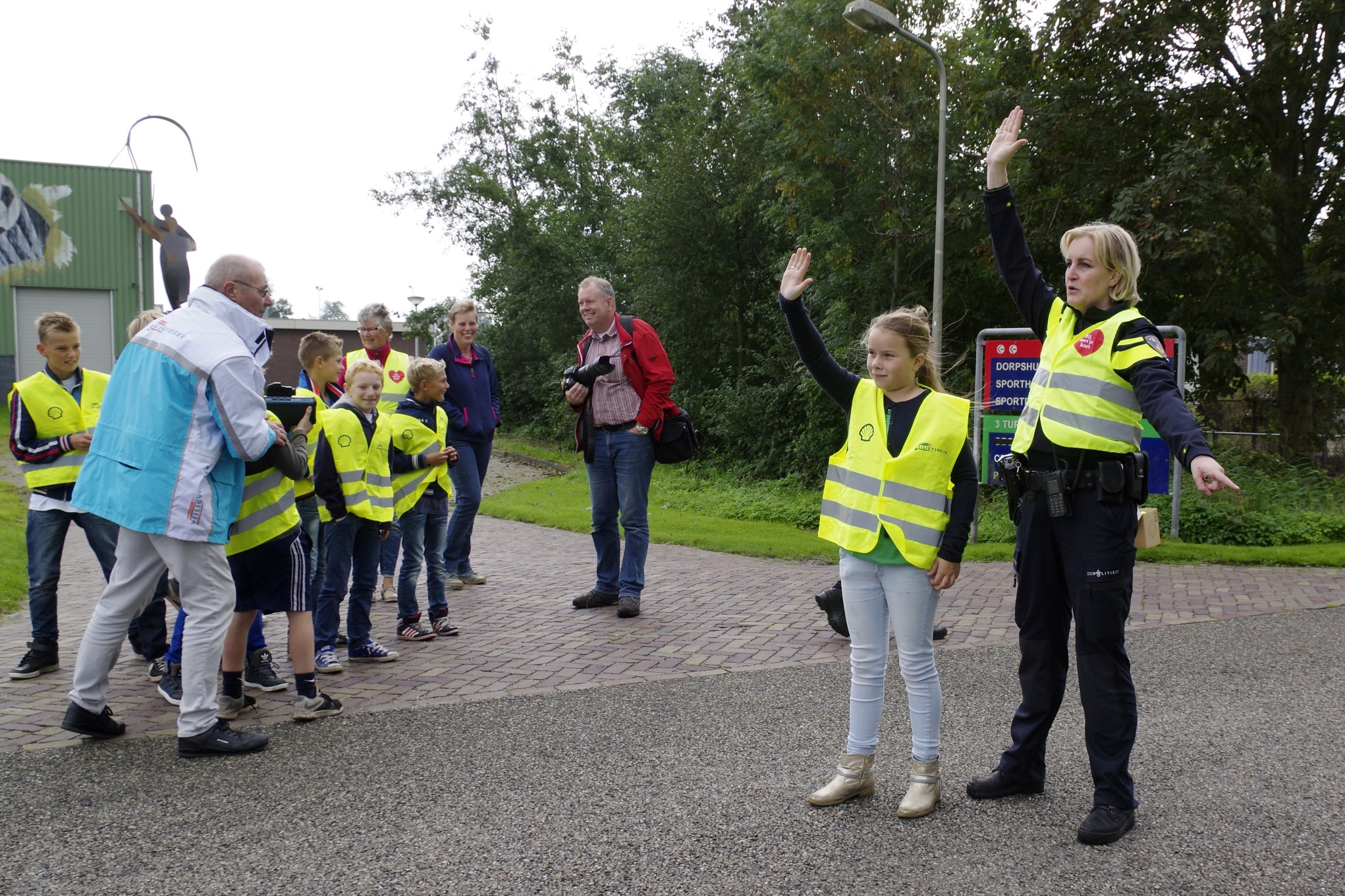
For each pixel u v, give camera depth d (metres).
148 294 30.70
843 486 3.53
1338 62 14.95
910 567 3.33
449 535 7.88
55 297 29.97
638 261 24.59
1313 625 6.38
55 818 3.33
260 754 3.97
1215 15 14.91
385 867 2.96
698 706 4.62
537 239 32.41
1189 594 7.55
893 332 3.40
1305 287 14.59
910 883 2.82
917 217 15.62
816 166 16.05
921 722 3.34
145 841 3.14
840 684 5.02
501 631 6.27
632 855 3.03
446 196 34.41
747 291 23.28
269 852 3.06
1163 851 3.03
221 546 4.03
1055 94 15.37
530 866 2.96
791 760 3.88
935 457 3.32
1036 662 3.43
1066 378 3.26
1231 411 18.69
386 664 5.43
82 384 5.30
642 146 29.80
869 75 15.12
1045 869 2.91
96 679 4.06
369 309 7.43
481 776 3.71
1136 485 3.13
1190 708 4.57
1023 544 3.38
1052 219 15.35
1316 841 3.09
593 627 6.38
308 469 4.53
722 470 21.23
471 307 7.58
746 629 6.33
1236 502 11.25
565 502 15.04
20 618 6.64
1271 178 15.31
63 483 5.12
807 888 2.80
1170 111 15.16
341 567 5.30
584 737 4.18
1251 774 3.69
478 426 7.73
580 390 6.79
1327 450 16.09
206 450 3.93
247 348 4.18
